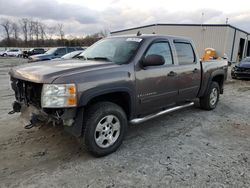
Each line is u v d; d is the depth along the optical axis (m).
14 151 3.75
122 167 3.38
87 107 3.51
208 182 3.07
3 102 6.83
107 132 3.64
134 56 3.96
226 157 3.76
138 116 4.28
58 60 4.32
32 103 3.55
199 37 28.69
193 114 6.00
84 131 3.43
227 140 4.45
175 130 4.87
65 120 3.23
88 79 3.29
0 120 5.13
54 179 3.05
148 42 4.21
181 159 3.65
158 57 3.89
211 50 22.66
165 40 4.60
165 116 5.77
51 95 3.10
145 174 3.21
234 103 7.50
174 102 4.93
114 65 3.72
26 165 3.37
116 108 3.69
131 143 4.18
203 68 5.60
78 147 3.93
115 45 4.41
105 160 3.56
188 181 3.08
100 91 3.40
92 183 2.99
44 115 3.37
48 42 74.56
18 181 3.00
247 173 3.31
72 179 3.06
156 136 4.53
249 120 5.70
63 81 3.10
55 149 3.85
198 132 4.80
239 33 33.09
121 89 3.67
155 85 4.26
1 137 4.25
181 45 5.01
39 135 4.34
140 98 4.05
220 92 6.78
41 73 3.27
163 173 3.25
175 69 4.68
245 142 4.38
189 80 5.12
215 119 5.67
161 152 3.87
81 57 4.59
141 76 3.98
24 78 3.46
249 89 10.39
